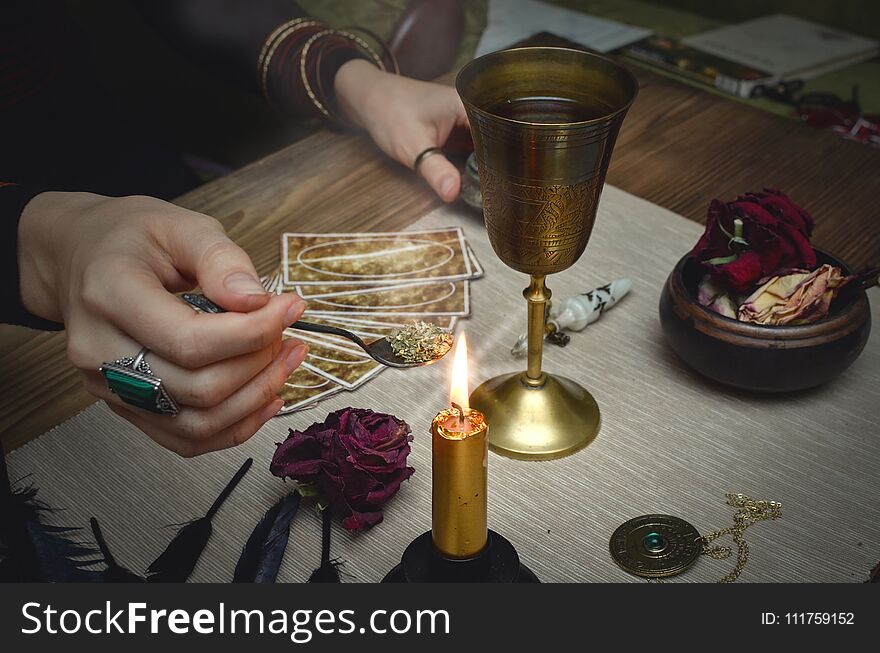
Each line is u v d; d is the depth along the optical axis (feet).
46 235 2.46
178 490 2.51
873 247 3.46
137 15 8.09
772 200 2.80
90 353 2.18
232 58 4.50
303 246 3.43
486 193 2.31
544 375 2.72
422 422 2.71
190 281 2.33
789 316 2.61
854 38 8.71
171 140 7.61
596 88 2.34
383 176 3.92
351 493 2.34
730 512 2.43
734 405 2.78
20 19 4.58
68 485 2.52
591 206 2.28
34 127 4.67
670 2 9.96
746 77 7.64
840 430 2.68
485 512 1.91
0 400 2.81
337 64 4.22
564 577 2.25
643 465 2.58
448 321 3.07
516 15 8.78
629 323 3.11
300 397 2.78
